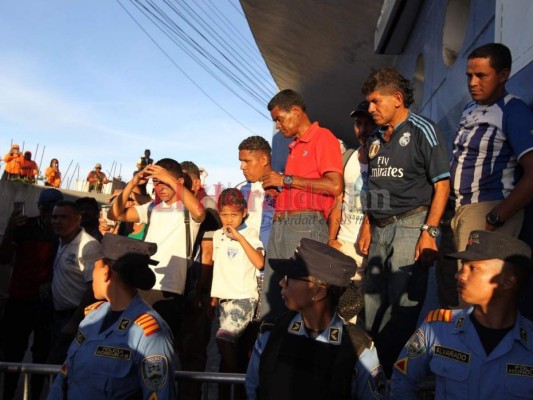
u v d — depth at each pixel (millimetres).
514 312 2334
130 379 2816
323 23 10719
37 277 5383
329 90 14398
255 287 4703
